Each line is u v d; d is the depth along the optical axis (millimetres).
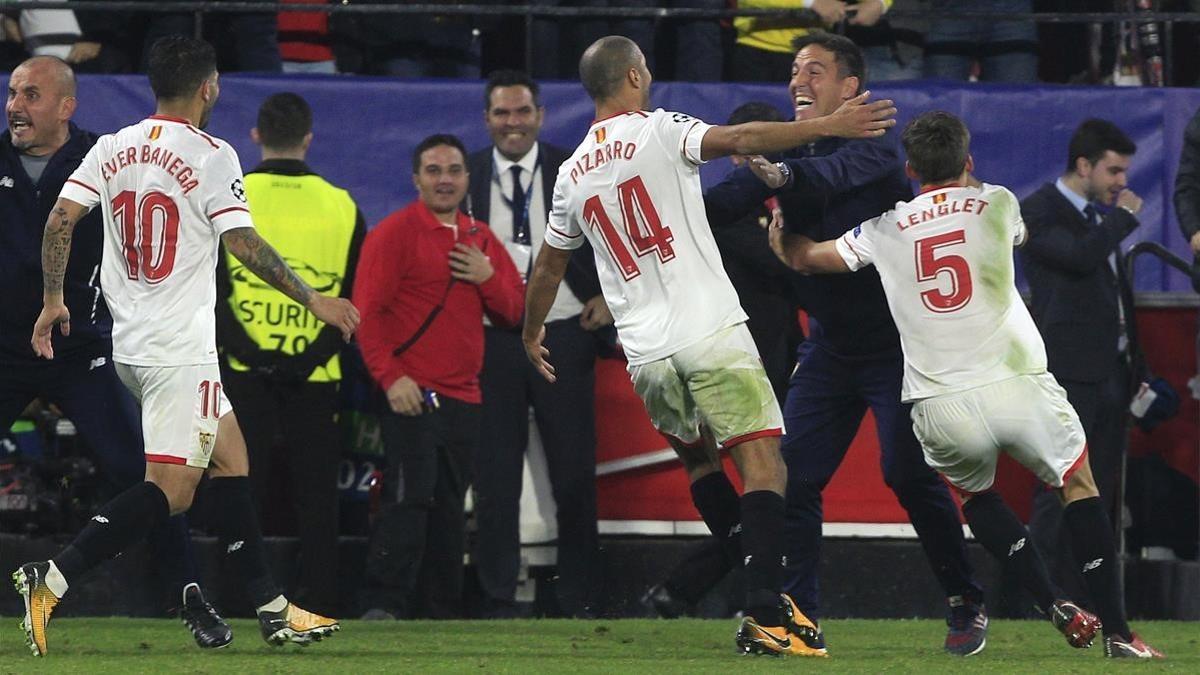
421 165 27141
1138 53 34688
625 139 19750
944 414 20672
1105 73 35188
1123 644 20906
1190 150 29516
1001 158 32125
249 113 31453
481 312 27547
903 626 27078
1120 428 28172
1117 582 20969
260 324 26859
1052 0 35844
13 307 23984
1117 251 28203
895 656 21594
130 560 28188
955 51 33875
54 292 20719
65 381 24469
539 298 21188
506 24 34938
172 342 19906
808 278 22141
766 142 18953
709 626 26219
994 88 32094
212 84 20562
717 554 25625
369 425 29469
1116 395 27922
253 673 18250
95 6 31703
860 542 28938
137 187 19938
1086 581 21016
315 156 31531
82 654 20547
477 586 28781
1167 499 29406
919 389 20844
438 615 27734
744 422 19734
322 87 31547
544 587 28844
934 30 33938
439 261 27062
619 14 31781
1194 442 29344
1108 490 28062
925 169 20938
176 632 24578
